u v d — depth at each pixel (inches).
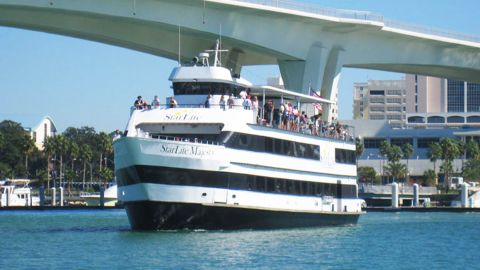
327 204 2913.4
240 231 2541.8
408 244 2593.5
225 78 2608.3
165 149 2362.2
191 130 2524.6
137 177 2385.6
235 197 2498.8
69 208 5526.6
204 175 2422.5
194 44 3789.4
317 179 2851.9
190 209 2418.8
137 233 2456.9
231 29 3649.1
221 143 2463.1
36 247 2336.4
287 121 2726.4
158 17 3432.6
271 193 2625.5
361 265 2079.2
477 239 2792.8
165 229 2447.1
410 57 4345.5
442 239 2792.8
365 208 5841.5
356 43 4141.2
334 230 2896.2
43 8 3225.9
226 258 2076.8
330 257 2192.4
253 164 2551.7
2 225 3284.9
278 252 2215.8
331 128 3024.1
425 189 7598.4
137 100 2581.2
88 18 3479.3
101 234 2655.0
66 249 2273.6
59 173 7746.1
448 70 4633.4
